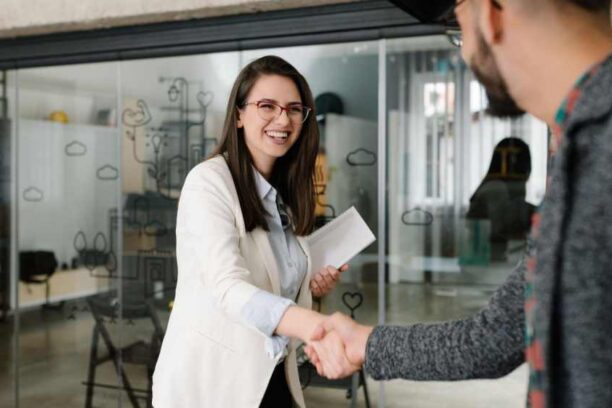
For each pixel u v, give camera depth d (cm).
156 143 354
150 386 359
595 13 67
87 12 329
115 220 367
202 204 158
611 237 60
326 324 118
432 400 300
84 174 374
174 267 353
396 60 301
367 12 293
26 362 393
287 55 319
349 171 311
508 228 287
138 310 363
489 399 291
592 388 61
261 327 136
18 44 375
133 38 342
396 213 305
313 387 316
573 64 67
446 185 296
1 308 401
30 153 388
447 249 297
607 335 60
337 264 195
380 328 103
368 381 308
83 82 370
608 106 61
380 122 304
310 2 296
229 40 324
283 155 184
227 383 164
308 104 179
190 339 165
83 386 377
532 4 68
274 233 176
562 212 63
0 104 393
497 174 288
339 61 310
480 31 73
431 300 300
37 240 389
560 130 66
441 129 295
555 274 63
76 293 379
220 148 174
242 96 171
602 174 61
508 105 76
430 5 154
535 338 66
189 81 343
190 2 306
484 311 91
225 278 146
